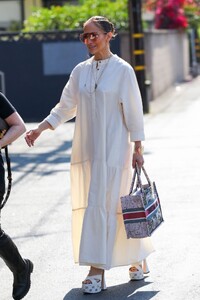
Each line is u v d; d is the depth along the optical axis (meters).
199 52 44.00
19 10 37.38
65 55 22.83
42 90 23.00
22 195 11.55
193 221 9.38
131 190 6.85
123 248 6.91
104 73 6.90
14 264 6.56
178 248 8.24
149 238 7.16
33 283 7.35
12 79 23.06
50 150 16.17
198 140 16.56
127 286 7.11
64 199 11.17
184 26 36.56
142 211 6.68
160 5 36.25
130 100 6.90
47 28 25.02
